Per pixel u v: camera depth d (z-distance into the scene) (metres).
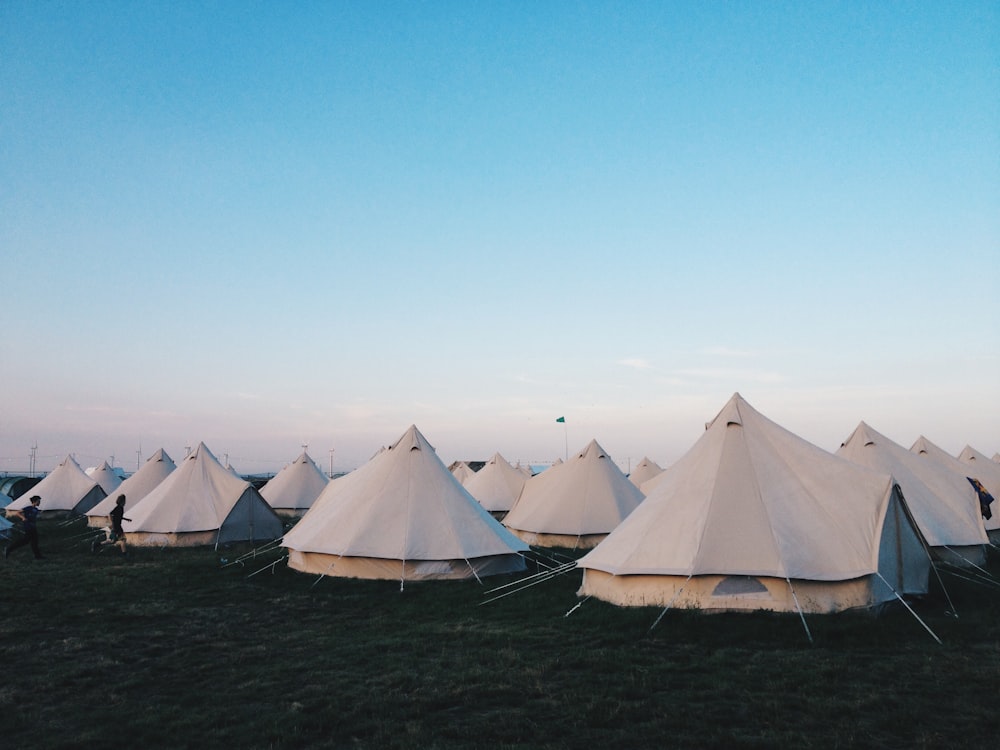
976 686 7.34
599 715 6.62
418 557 14.65
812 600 10.70
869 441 19.08
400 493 15.90
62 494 34.44
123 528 22.23
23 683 7.83
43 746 6.01
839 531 11.17
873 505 11.27
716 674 7.89
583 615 11.02
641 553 11.73
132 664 8.69
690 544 11.41
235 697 7.35
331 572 15.23
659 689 7.45
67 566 17.19
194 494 22.77
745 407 13.20
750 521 11.43
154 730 6.35
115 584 14.49
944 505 17.33
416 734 6.20
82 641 9.73
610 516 22.06
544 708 6.93
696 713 6.69
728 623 10.23
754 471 12.12
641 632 9.84
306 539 15.98
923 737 5.98
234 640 9.96
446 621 11.10
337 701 7.11
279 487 34.53
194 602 12.79
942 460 21.00
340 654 9.05
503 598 12.83
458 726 6.40
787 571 10.69
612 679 7.78
